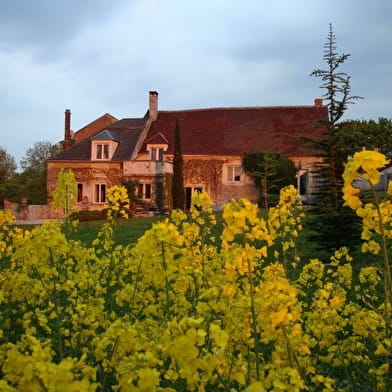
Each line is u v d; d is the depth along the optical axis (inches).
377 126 1793.8
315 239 420.5
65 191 278.2
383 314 126.7
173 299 148.6
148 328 125.3
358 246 418.9
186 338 76.3
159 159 1294.3
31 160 2491.4
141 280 168.6
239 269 116.6
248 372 95.8
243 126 1328.7
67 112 1739.7
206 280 172.1
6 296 158.6
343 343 132.1
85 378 82.0
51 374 72.8
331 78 413.1
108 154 1315.2
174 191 1171.9
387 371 110.7
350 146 424.5
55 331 137.2
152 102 1405.0
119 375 94.7
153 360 82.3
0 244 240.7
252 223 99.1
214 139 1307.8
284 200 268.7
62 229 283.4
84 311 139.7
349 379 119.1
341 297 164.6
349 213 399.5
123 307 176.6
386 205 108.9
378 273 182.1
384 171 952.3
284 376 87.4
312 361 129.6
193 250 212.1
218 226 470.6
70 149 1354.6
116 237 633.6
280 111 1343.5
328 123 422.6
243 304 110.7
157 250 125.9
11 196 1894.7
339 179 421.1
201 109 1403.8
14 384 83.7
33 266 171.6
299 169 1052.5
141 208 1214.9
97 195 1304.1
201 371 89.0
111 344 102.0
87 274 181.0
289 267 365.4
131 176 1262.3
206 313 106.7
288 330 106.5
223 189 1244.5
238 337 109.1
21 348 95.2
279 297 101.6
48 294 157.4
